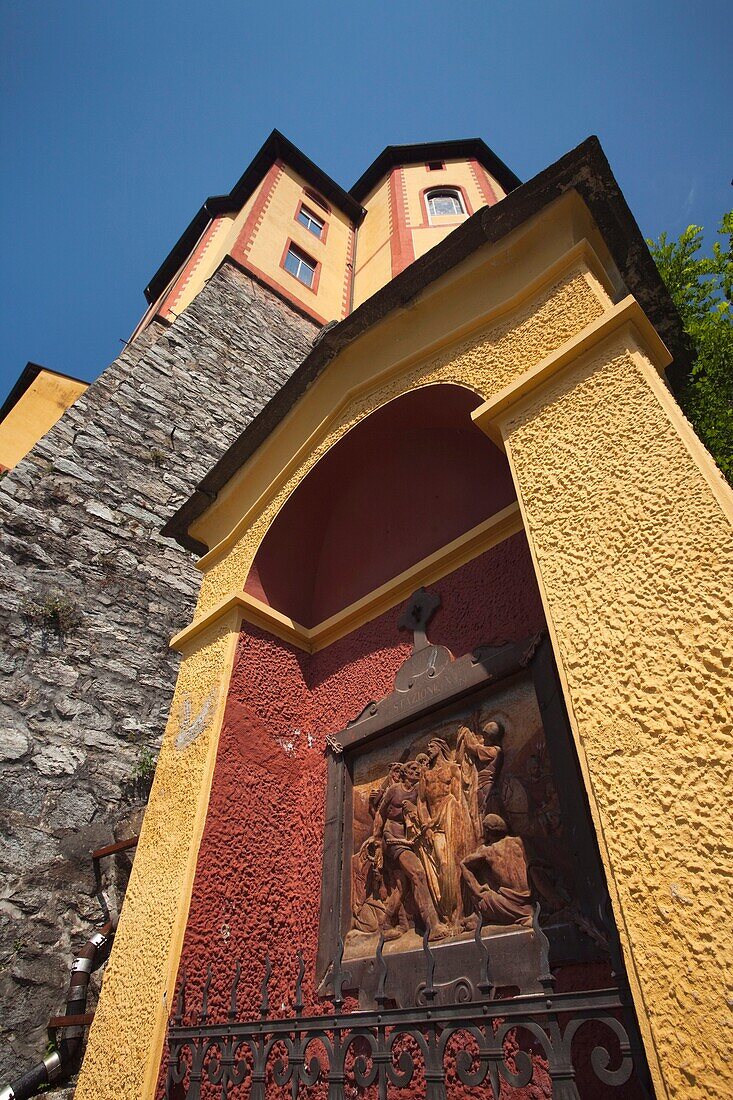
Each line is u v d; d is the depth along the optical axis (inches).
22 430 474.6
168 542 290.4
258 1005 98.7
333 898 104.6
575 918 72.6
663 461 72.2
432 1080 58.1
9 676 208.1
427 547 127.1
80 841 187.9
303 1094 95.1
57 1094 139.7
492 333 109.6
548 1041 53.1
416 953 87.3
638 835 54.5
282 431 159.5
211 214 685.9
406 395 122.1
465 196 591.2
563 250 106.0
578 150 104.6
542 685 90.0
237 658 129.2
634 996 48.9
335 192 668.7
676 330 123.7
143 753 219.1
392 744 113.4
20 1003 154.0
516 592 103.7
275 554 146.6
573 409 86.0
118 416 329.4
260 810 116.1
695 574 62.7
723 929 46.9
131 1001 95.9
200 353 411.5
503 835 86.3
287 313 512.1
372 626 130.9
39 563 242.5
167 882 104.8
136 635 249.6
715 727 54.5
